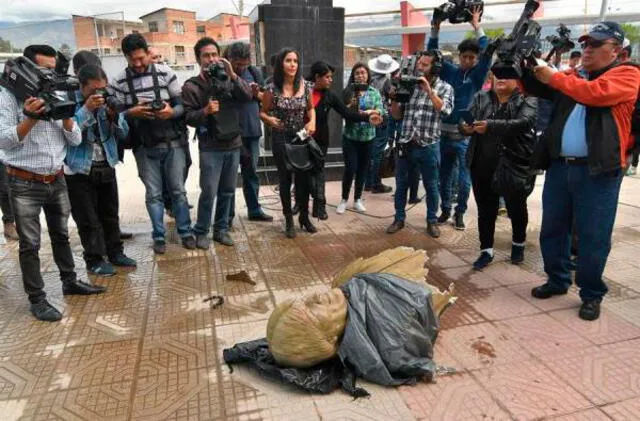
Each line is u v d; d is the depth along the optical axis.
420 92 4.62
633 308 3.31
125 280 3.90
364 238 4.88
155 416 2.31
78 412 2.35
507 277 3.88
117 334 3.07
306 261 4.27
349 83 5.62
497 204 3.96
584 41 2.91
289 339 2.44
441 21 4.39
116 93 4.09
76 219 3.88
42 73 2.78
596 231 3.03
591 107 2.89
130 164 9.05
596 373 2.58
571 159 3.06
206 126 4.29
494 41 3.95
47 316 3.25
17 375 2.65
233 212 5.20
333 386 2.47
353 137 5.39
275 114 4.62
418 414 2.29
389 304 2.55
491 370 2.63
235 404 2.39
